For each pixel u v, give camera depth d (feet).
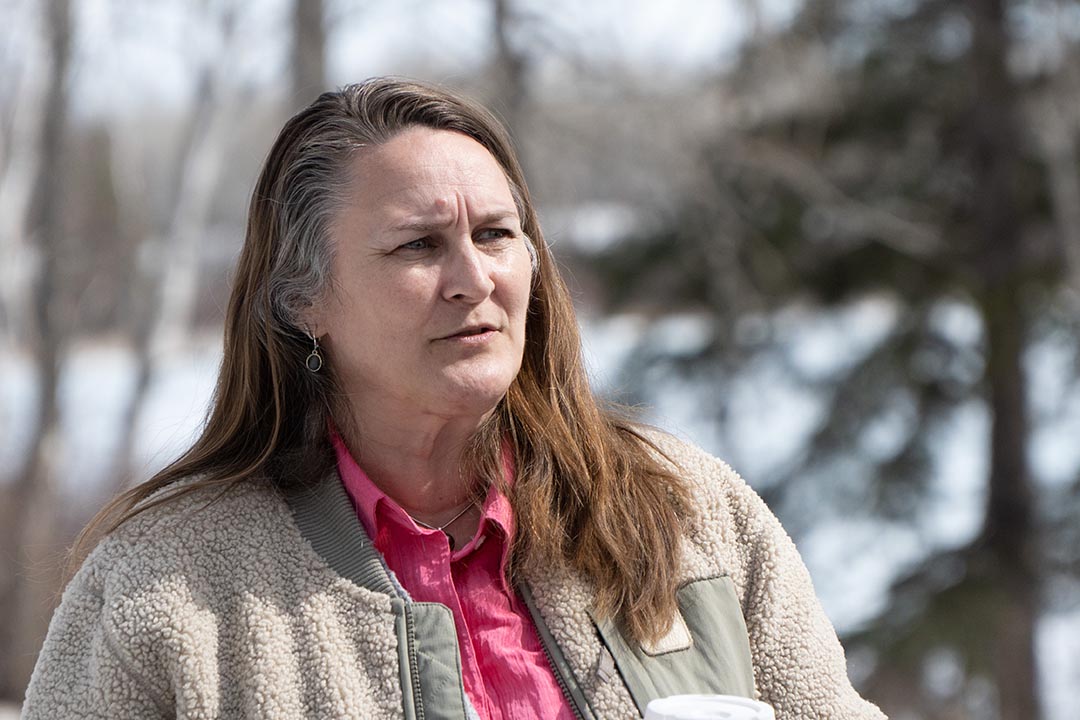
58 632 14.89
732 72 76.02
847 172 76.02
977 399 77.15
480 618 15.33
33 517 93.56
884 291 78.64
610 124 75.51
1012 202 72.38
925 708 72.79
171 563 14.87
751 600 16.51
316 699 14.32
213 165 92.22
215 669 14.48
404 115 15.47
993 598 71.51
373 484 15.62
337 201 15.31
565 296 16.87
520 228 15.85
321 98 15.87
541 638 15.34
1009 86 71.56
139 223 98.84
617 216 80.48
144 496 16.06
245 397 16.30
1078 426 76.69
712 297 79.46
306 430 16.16
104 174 99.96
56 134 95.14
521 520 15.70
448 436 15.94
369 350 15.23
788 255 77.92
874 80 74.95
